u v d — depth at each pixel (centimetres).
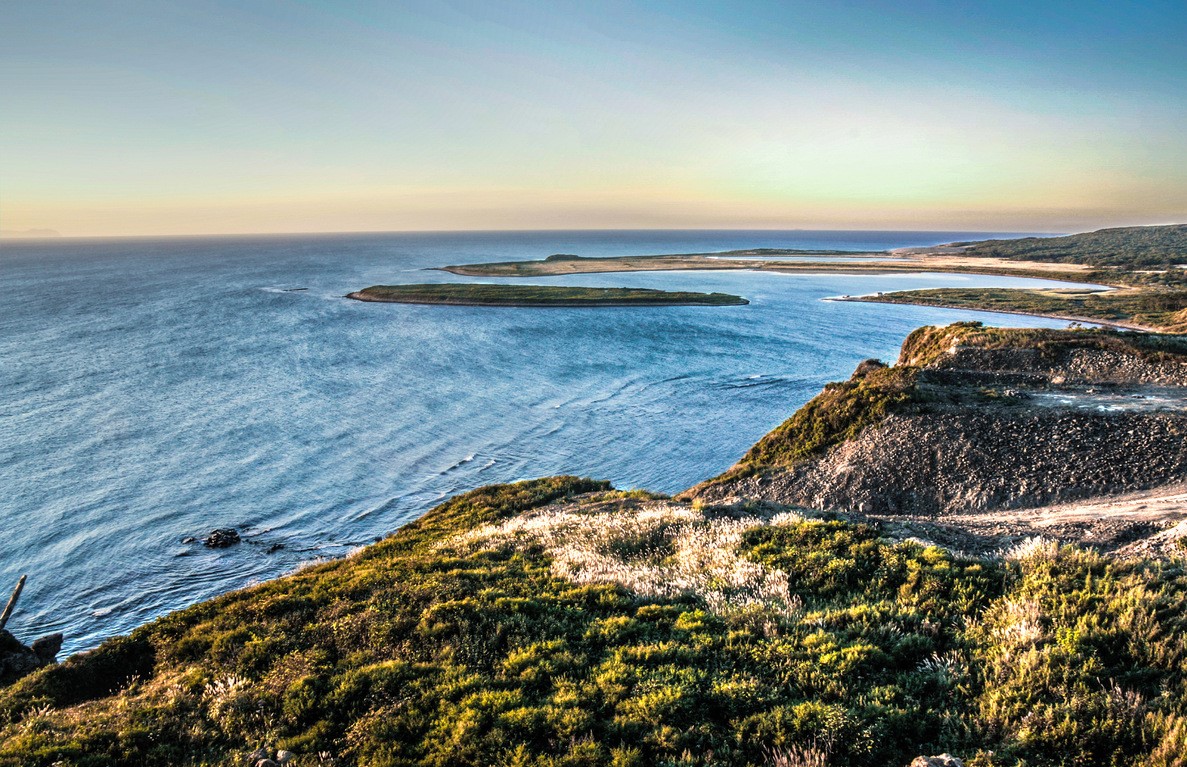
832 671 962
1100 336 4344
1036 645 966
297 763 913
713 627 1191
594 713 926
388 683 1091
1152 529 1655
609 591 1448
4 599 3353
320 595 1680
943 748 789
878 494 2989
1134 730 752
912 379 3934
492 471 5319
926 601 1191
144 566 3694
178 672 1353
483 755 859
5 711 1206
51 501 4522
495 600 1418
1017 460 2861
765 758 796
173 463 5325
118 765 948
